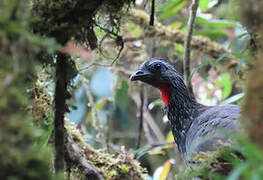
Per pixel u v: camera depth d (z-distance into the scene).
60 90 4.93
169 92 8.09
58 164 4.74
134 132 13.07
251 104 3.49
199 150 6.45
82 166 5.95
